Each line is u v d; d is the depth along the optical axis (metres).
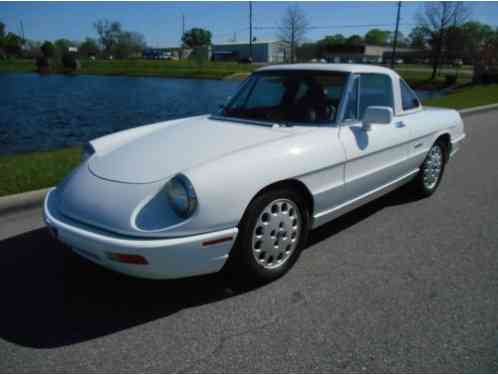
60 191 3.18
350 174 3.63
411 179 4.85
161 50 111.38
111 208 2.70
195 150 3.08
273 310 2.85
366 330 2.64
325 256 3.62
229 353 2.45
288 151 3.09
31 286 3.14
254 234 2.94
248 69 69.12
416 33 51.00
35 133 15.55
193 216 2.61
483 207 4.84
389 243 3.88
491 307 2.88
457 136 5.42
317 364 2.36
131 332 2.64
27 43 112.62
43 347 2.51
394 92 4.35
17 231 4.04
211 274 3.30
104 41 100.19
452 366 2.35
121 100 29.83
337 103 3.67
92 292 3.08
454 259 3.57
